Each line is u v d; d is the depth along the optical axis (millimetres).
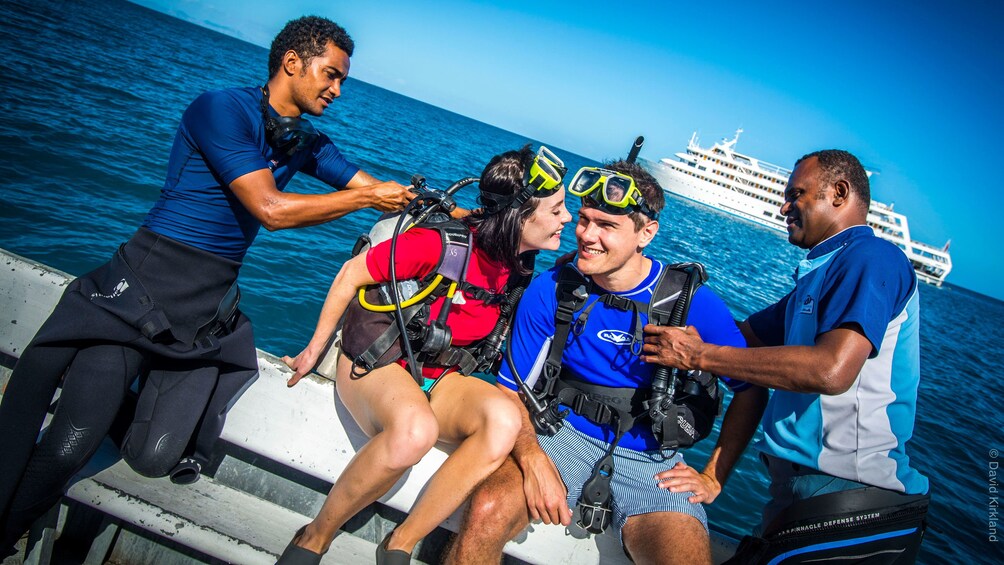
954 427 10391
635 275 2193
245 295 6082
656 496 2143
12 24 23719
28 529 1966
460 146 43906
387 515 2299
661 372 2111
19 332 2270
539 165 2002
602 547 2227
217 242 2146
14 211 6262
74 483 1982
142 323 1964
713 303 2178
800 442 2082
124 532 2125
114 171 8750
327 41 2152
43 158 8258
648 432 2266
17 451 1856
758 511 4934
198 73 31078
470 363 2209
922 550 5168
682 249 26531
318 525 1887
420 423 1845
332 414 2230
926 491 2039
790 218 2391
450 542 2061
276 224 2092
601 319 2205
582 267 2127
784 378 1857
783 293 23812
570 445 2297
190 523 1965
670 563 1960
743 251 38031
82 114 12117
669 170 89250
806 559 1994
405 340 1985
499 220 2059
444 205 2109
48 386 1908
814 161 2303
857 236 2105
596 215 2045
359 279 2057
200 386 2135
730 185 85938
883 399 1981
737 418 2258
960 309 61406
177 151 2135
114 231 6668
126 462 2166
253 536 2008
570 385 2293
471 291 2102
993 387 17453
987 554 5426
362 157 20984
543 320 2246
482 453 1917
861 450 1988
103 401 1898
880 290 1901
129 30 48375
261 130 2184
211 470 2359
